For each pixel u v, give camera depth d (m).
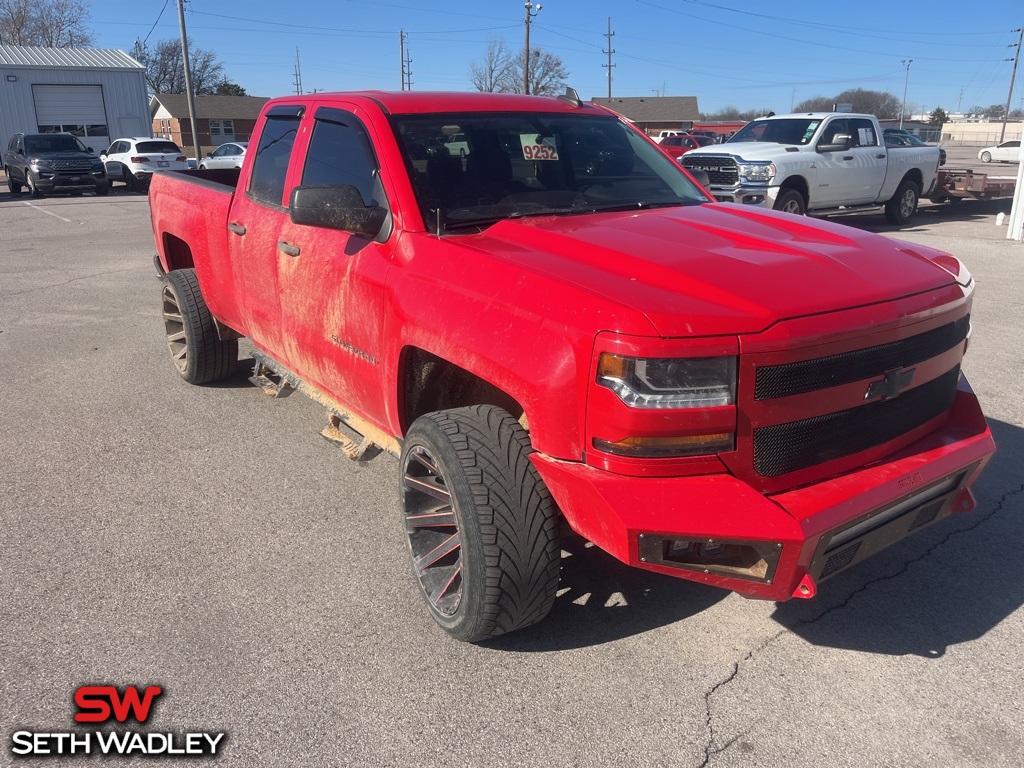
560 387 2.44
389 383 3.25
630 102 85.75
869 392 2.60
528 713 2.64
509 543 2.61
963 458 2.79
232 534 3.79
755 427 2.39
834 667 2.85
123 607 3.21
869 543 2.62
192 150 67.06
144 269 11.08
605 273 2.61
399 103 3.68
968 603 3.21
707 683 2.78
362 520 3.93
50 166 23.73
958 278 2.99
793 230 3.20
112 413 5.39
